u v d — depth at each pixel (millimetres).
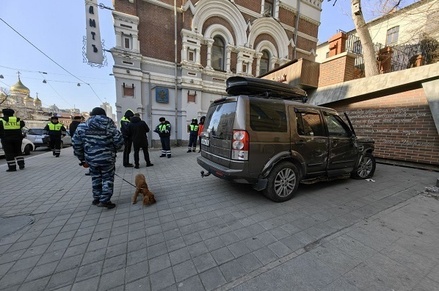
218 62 12594
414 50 8875
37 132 12828
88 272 1877
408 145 5992
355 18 7227
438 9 7168
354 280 1782
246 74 12945
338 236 2486
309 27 15648
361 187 4305
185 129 11414
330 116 4223
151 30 10375
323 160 3988
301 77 7707
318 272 1882
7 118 5605
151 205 3406
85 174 5426
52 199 3643
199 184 4539
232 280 1793
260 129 3271
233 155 3225
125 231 2596
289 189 3623
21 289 1674
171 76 11047
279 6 13906
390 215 3041
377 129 6641
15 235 2475
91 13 9023
